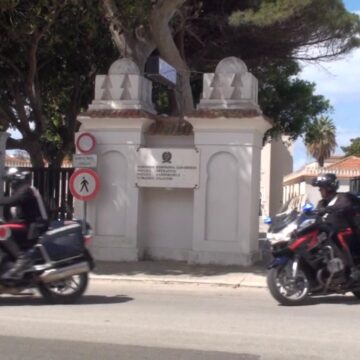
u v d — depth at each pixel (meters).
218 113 13.73
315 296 10.34
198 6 19.17
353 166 48.09
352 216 9.66
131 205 14.36
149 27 16.92
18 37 15.48
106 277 12.38
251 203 13.91
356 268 9.66
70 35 17.25
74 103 21.38
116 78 14.59
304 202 10.07
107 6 15.48
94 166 14.12
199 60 21.00
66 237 9.51
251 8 19.42
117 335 7.30
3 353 6.47
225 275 12.71
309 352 6.62
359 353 6.61
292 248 9.41
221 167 13.98
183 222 14.58
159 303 9.75
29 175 9.59
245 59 20.81
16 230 9.27
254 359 6.33
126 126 14.37
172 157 14.14
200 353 6.53
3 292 9.32
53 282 9.41
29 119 23.12
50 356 6.37
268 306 9.54
